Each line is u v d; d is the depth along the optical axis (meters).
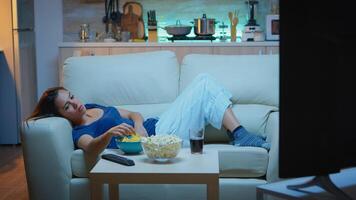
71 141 2.58
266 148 2.56
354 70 1.35
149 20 4.94
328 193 1.41
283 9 1.27
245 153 2.47
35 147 2.44
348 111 1.36
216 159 2.16
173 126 2.74
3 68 4.78
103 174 1.94
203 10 5.18
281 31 1.27
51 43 4.93
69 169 2.49
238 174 2.49
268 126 2.74
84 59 3.07
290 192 1.42
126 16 5.15
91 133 2.60
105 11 5.15
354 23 1.33
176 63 3.17
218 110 2.72
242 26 5.19
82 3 5.14
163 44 4.61
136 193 2.47
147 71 3.05
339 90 1.34
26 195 3.26
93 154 2.44
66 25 5.16
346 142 1.36
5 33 4.73
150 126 2.81
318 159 1.33
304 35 1.29
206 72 3.02
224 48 4.61
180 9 5.19
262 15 5.16
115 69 3.04
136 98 3.02
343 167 1.37
